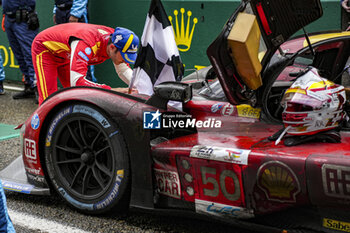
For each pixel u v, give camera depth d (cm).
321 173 199
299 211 212
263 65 233
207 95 296
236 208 229
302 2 216
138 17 608
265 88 241
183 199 246
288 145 222
